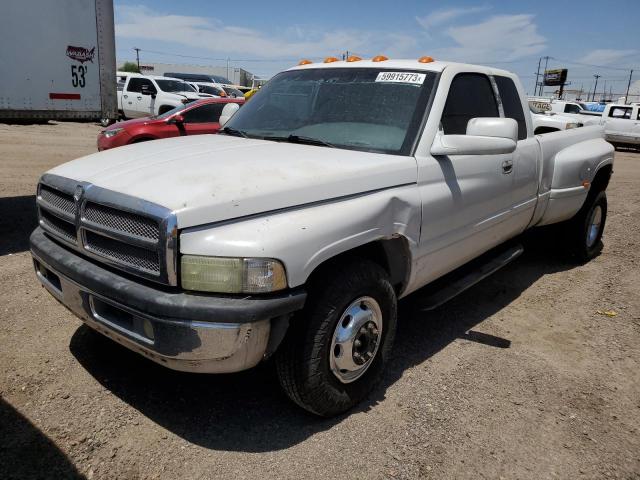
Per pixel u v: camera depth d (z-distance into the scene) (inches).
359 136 136.8
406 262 130.0
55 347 139.3
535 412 123.3
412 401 125.0
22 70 254.1
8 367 128.6
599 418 122.5
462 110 150.6
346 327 111.3
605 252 256.1
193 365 95.5
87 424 110.0
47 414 112.3
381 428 114.3
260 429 111.8
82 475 96.6
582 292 201.5
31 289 175.3
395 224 120.7
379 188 118.6
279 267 94.8
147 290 95.0
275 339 98.4
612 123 892.6
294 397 109.8
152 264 95.3
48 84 265.1
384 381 133.3
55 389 121.1
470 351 151.5
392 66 150.9
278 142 140.5
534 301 191.5
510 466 105.1
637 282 213.9
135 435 107.8
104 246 103.5
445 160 137.3
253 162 114.0
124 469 98.7
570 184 201.2
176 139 146.9
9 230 244.8
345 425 114.8
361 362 116.2
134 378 127.6
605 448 112.0
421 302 146.8
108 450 103.1
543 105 989.8
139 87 735.7
